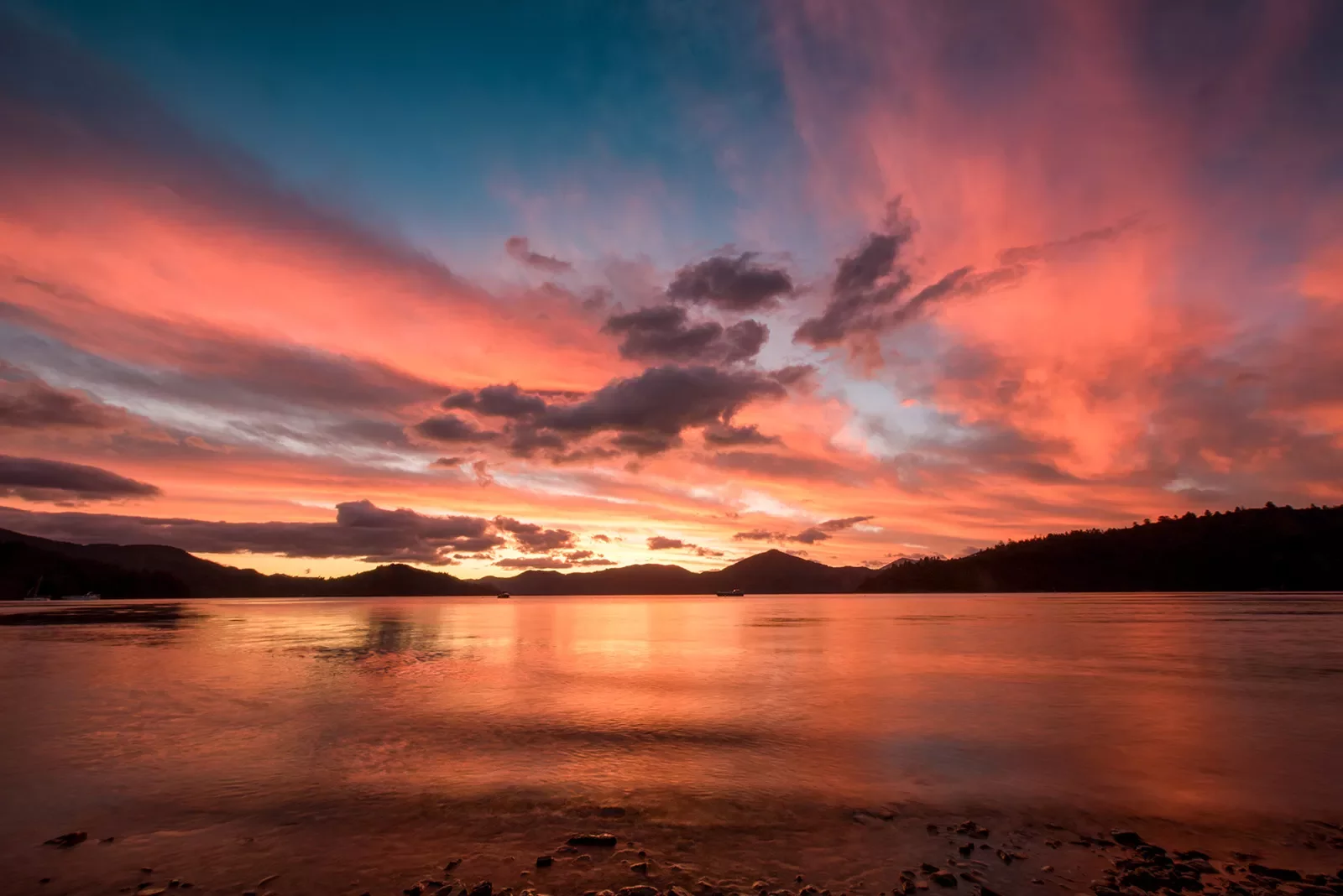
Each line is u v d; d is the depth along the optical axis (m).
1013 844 10.15
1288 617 71.94
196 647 40.69
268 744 16.02
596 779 13.32
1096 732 17.09
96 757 14.84
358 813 11.41
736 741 16.41
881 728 17.70
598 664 32.59
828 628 62.03
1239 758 14.71
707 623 71.62
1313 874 9.09
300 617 87.06
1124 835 10.38
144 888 8.68
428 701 21.98
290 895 8.49
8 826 10.80
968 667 30.55
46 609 111.31
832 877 9.07
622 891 8.61
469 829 10.76
